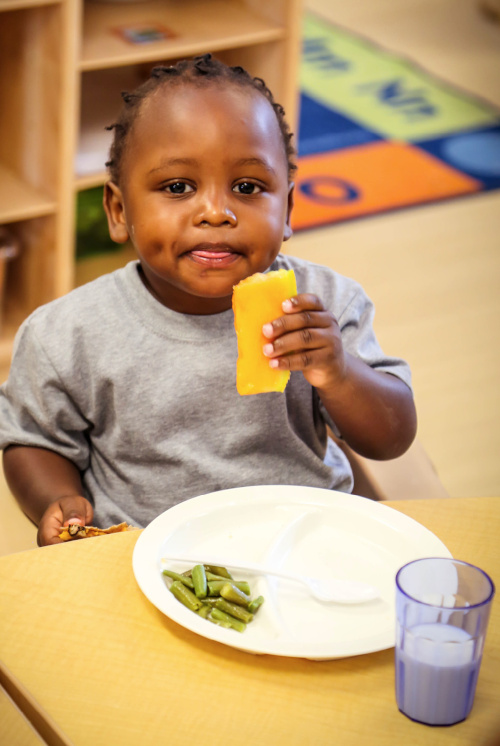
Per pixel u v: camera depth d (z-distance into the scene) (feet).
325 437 4.32
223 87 3.51
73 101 7.22
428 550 2.97
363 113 12.32
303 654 2.51
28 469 3.97
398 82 13.16
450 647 2.31
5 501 4.07
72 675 2.52
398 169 11.16
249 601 2.77
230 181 3.49
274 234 3.57
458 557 3.03
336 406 3.70
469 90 13.08
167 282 3.83
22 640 2.63
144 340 3.93
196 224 3.47
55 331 3.96
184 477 3.97
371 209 10.39
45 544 3.56
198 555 2.92
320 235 9.87
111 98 8.30
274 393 3.97
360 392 3.67
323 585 2.83
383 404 3.79
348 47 14.12
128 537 3.09
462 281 9.36
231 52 8.60
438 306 8.95
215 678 2.53
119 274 4.08
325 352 3.07
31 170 7.70
